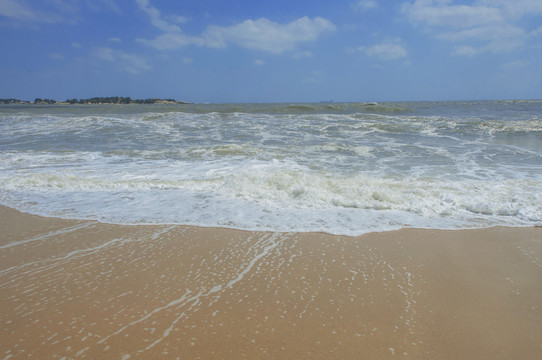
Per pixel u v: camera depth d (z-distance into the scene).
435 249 3.84
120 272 3.24
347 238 4.13
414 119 18.33
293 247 3.85
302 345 2.25
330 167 7.90
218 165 8.18
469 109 28.64
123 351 2.16
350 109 27.55
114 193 5.98
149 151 9.90
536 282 3.13
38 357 2.10
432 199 5.45
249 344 2.25
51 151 9.98
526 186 6.16
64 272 3.25
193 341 2.27
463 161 8.55
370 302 2.78
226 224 4.54
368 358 2.14
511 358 2.17
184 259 3.53
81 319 2.50
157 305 2.69
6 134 13.58
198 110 27.91
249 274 3.22
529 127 14.19
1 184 6.42
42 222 4.64
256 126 15.70
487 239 4.12
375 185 6.07
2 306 2.67
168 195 5.84
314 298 2.82
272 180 6.27
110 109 32.69
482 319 2.58
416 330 2.43
